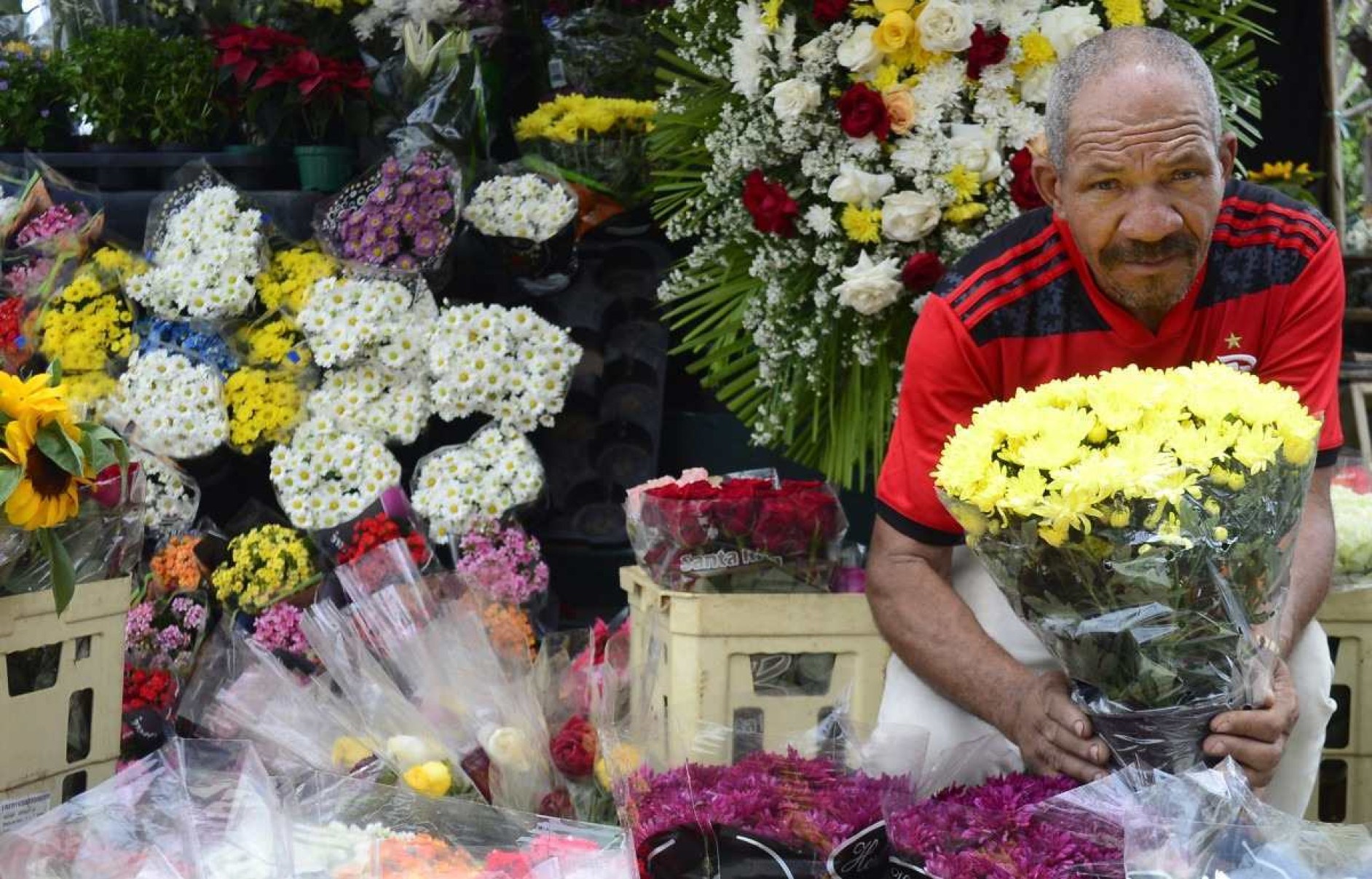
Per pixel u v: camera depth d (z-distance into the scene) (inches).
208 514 138.9
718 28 120.6
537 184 134.5
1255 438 58.9
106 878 53.9
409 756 82.5
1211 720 63.9
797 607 91.1
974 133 108.3
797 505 93.9
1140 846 55.2
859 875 61.2
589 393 136.4
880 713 84.4
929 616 78.0
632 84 152.8
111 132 143.1
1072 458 59.3
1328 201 169.8
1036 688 71.0
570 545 133.8
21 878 53.9
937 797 66.3
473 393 128.5
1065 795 61.5
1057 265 78.4
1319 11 166.9
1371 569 96.6
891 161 110.1
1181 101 68.0
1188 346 79.0
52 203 136.1
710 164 123.5
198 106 144.3
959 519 64.1
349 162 143.9
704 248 120.8
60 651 84.8
